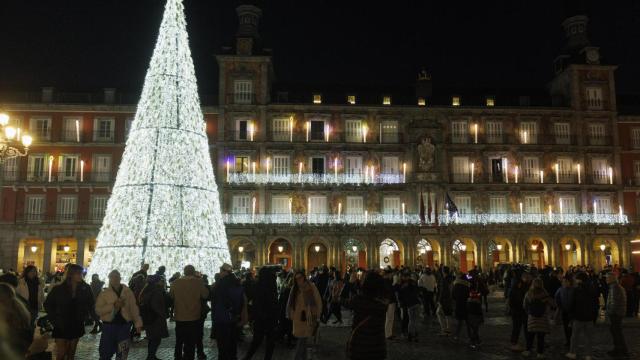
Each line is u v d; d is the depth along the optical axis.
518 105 67.50
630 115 67.56
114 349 13.53
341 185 63.16
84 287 13.42
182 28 32.62
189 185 31.47
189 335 15.24
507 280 31.38
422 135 64.62
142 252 29.89
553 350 19.28
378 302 9.65
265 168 62.72
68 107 62.81
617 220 64.75
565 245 66.19
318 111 64.38
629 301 31.27
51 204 61.44
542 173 65.25
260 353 18.88
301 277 14.72
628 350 19.41
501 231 63.38
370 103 65.81
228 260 34.19
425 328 25.38
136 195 30.58
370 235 62.38
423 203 62.78
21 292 17.50
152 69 31.92
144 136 31.20
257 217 61.66
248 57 63.69
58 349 12.96
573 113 66.38
